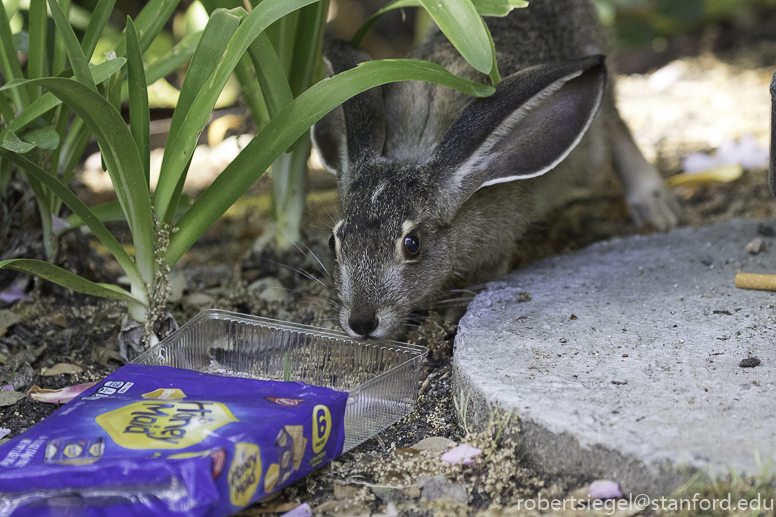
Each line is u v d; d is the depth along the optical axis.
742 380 3.58
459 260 5.18
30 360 4.46
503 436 3.51
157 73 4.95
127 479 2.85
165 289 4.42
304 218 5.87
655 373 3.69
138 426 3.18
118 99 4.31
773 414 3.27
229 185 4.22
